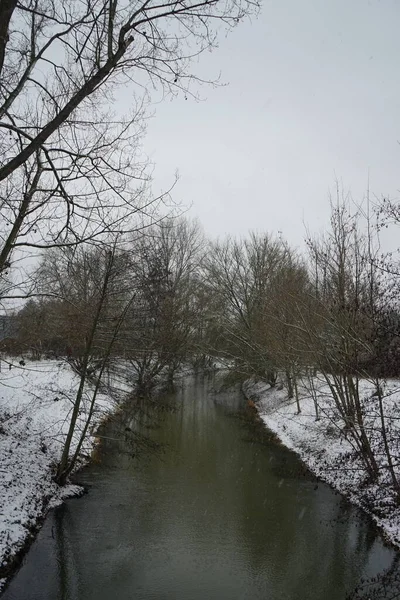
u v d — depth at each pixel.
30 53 6.83
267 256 31.64
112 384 16.44
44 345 12.93
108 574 8.08
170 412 23.12
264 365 26.50
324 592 7.77
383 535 9.77
